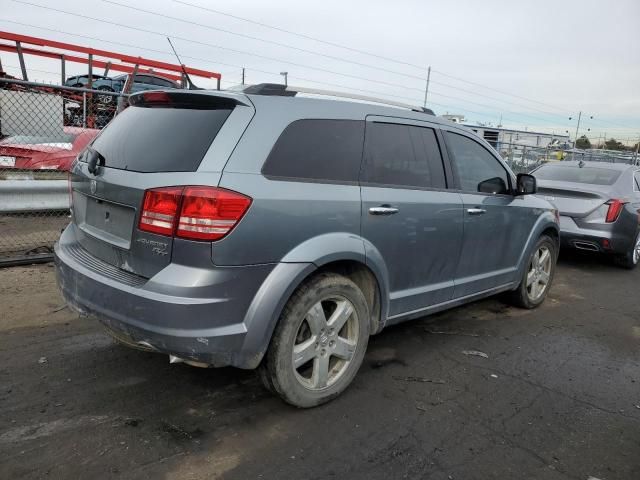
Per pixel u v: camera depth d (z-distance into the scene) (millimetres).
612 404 3568
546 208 5438
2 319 4328
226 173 2707
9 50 13031
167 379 3504
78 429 2879
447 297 4234
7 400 3133
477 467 2754
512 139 24000
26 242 6527
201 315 2645
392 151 3674
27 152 7031
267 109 2990
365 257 3322
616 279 7406
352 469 2674
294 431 2982
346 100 3486
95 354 3812
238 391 3396
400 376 3787
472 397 3535
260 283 2811
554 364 4199
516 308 5621
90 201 3273
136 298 2715
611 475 2766
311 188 3053
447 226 4008
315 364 3188
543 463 2832
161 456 2688
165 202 2674
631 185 8062
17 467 2537
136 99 3426
